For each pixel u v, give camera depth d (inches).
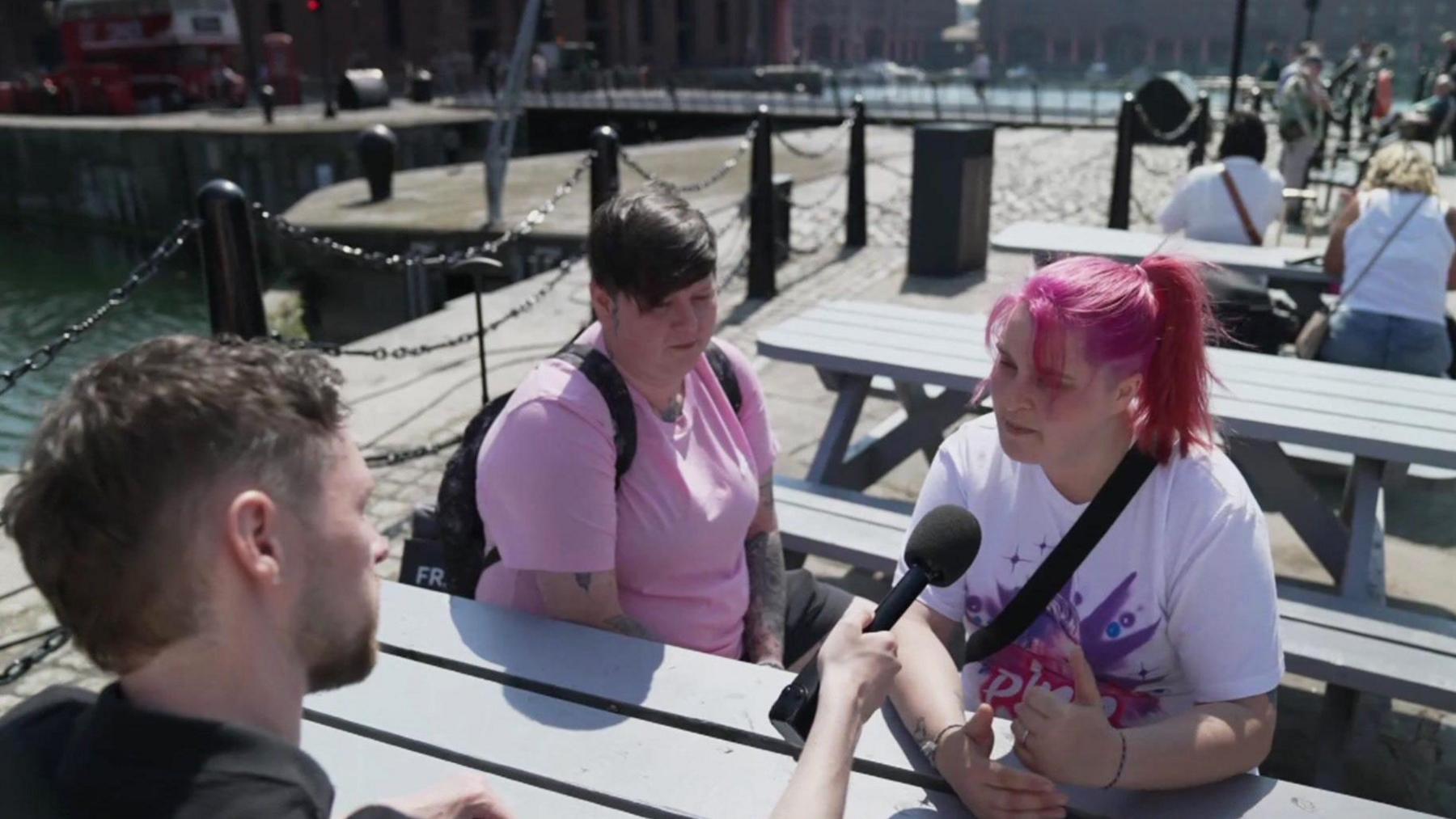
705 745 68.7
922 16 4891.7
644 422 87.1
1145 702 72.1
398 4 2137.1
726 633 95.7
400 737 69.7
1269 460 144.0
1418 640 109.8
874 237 433.1
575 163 790.5
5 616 149.7
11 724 40.1
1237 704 65.2
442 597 86.1
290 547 38.7
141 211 977.5
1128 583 68.8
